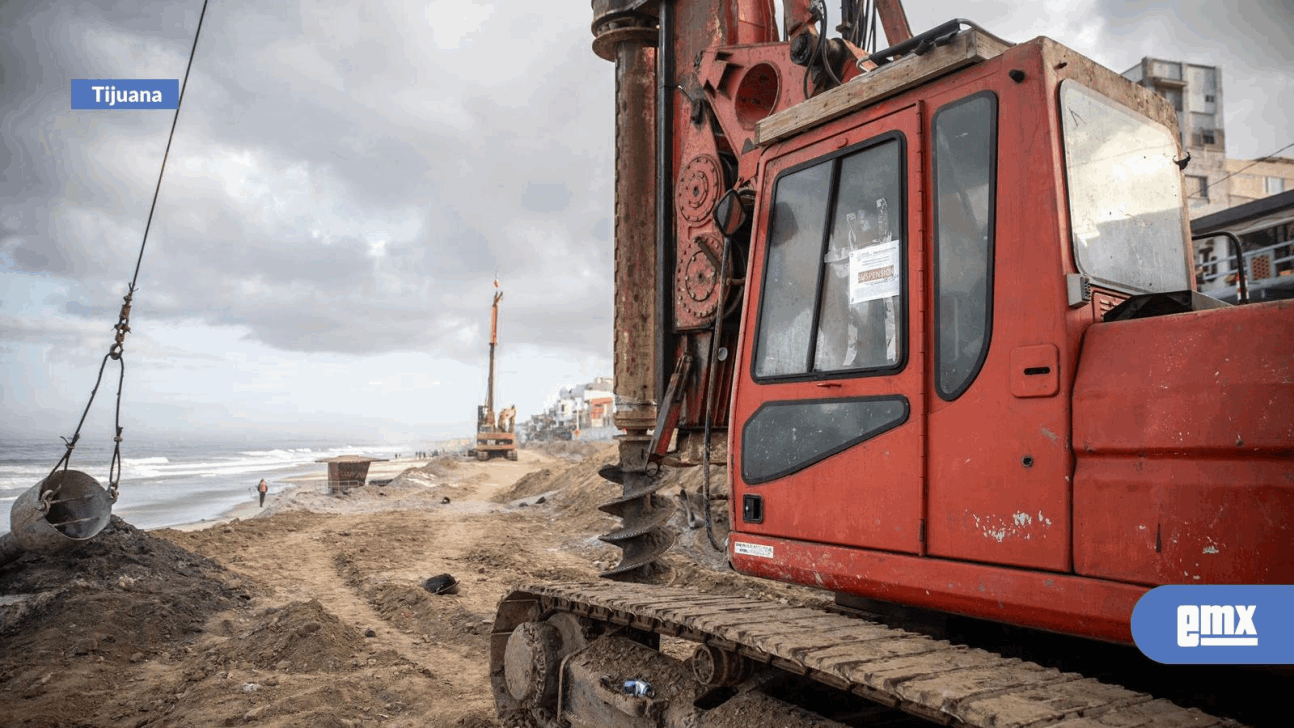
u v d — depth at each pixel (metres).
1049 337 2.69
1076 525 2.54
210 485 49.06
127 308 8.22
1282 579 2.09
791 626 3.15
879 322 3.28
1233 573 2.18
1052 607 2.56
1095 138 3.03
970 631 3.24
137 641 7.98
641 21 6.51
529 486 30.06
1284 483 2.11
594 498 19.94
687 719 3.58
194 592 9.66
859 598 3.67
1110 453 2.48
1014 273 2.83
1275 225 16.16
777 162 3.94
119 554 9.95
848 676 2.49
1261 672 2.54
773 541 3.63
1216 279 17.05
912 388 3.09
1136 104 3.33
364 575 11.95
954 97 3.12
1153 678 2.83
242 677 6.89
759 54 5.30
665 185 5.96
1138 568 2.37
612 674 4.22
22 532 9.26
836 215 3.56
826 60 4.58
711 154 5.51
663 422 5.59
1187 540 2.27
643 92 6.56
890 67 3.34
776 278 3.85
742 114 5.41
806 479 3.50
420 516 21.16
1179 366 2.38
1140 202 3.23
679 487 15.27
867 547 3.20
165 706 6.39
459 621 8.92
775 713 3.23
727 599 4.06
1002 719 2.04
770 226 3.92
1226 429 2.22
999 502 2.76
